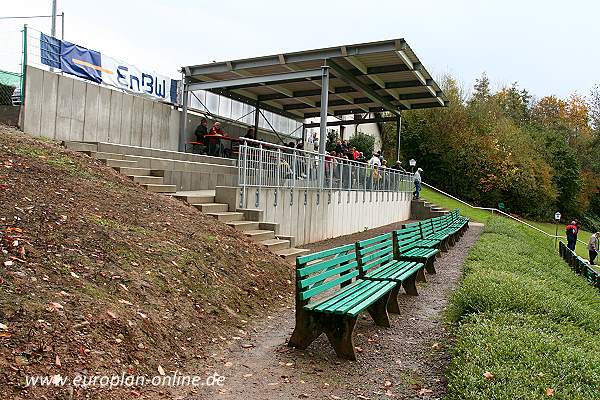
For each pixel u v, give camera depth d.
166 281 5.42
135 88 15.01
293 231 12.28
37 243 4.86
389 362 4.77
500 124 42.16
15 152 7.73
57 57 12.01
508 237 15.70
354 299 5.16
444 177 40.44
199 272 6.07
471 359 3.86
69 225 5.59
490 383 3.38
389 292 6.02
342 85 17.94
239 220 9.73
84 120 12.48
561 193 45.22
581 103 61.28
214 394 3.81
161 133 15.86
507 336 4.35
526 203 40.22
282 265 8.13
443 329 5.91
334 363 4.66
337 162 15.30
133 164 10.35
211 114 18.80
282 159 11.63
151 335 4.38
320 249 11.93
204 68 15.73
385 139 43.72
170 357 4.29
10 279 4.05
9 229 4.89
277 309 6.36
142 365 3.97
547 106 61.34
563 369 3.69
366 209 18.59
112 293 4.62
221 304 5.73
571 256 16.00
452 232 13.88
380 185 20.48
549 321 5.21
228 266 6.80
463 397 3.33
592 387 3.45
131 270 5.23
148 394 3.64
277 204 11.38
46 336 3.61
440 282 8.91
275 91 18.83
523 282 6.66
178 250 6.32
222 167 12.92
